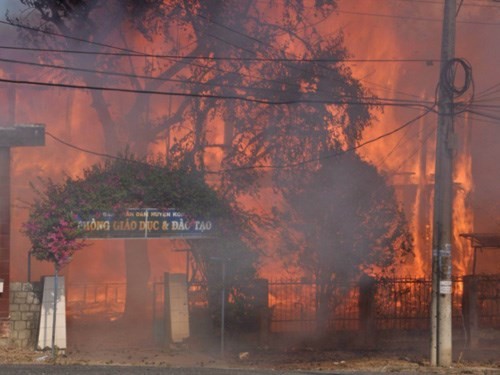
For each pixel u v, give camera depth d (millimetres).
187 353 20781
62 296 19969
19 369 15500
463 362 20047
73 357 19391
